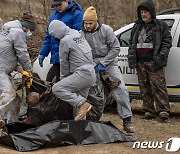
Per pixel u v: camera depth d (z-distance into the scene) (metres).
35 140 7.47
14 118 8.24
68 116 8.23
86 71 7.73
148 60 9.98
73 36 7.75
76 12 8.88
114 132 8.09
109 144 7.91
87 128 7.86
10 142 7.48
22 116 8.28
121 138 8.09
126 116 8.45
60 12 8.92
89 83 7.81
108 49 8.46
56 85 7.79
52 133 7.56
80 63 7.76
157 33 9.84
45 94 8.18
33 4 17.66
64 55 7.76
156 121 10.14
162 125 9.76
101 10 16.44
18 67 8.26
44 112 8.18
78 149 7.53
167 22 10.49
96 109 8.30
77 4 8.99
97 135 7.92
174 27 10.36
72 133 7.71
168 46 9.83
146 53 9.98
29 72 8.23
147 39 9.95
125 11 16.92
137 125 9.73
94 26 8.30
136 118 10.47
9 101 7.97
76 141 7.76
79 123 7.79
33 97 8.20
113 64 8.56
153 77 9.98
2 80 8.02
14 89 8.10
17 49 8.02
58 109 8.20
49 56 10.84
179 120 10.34
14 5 19.47
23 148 7.39
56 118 8.20
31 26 8.21
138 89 10.55
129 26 10.77
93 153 7.34
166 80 10.27
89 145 7.78
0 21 10.07
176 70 10.18
